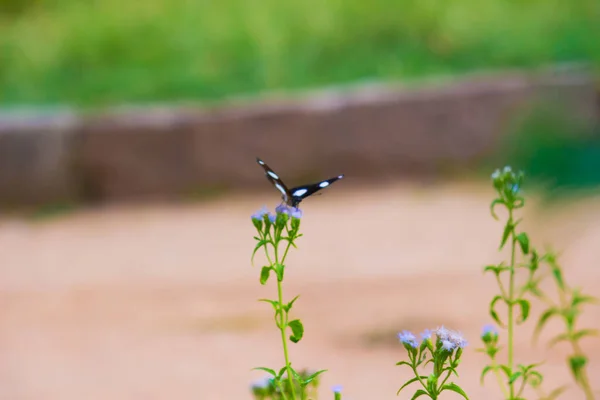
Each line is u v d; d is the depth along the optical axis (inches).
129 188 528.7
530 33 655.8
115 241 442.9
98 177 528.1
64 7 761.0
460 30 661.3
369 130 535.8
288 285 350.6
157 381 248.2
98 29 691.4
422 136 538.0
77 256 417.1
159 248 425.1
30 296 353.4
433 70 616.7
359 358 254.2
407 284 341.4
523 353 249.0
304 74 622.2
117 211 505.7
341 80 612.4
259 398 135.3
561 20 675.4
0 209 519.2
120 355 274.7
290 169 534.3
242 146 530.9
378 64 629.0
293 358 259.1
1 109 581.3
